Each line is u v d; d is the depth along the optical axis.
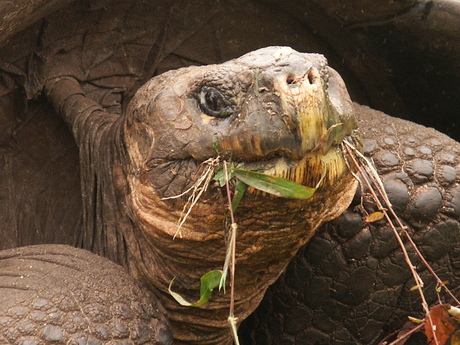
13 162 5.56
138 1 5.72
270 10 6.21
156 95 4.41
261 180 3.91
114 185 4.77
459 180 5.57
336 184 4.14
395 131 5.69
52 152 5.62
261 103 3.85
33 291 4.14
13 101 5.55
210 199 4.15
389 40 6.14
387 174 5.46
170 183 4.23
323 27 6.31
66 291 4.18
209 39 6.14
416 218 5.46
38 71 5.53
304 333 5.69
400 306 5.71
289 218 4.20
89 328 4.08
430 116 6.98
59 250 4.56
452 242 5.58
